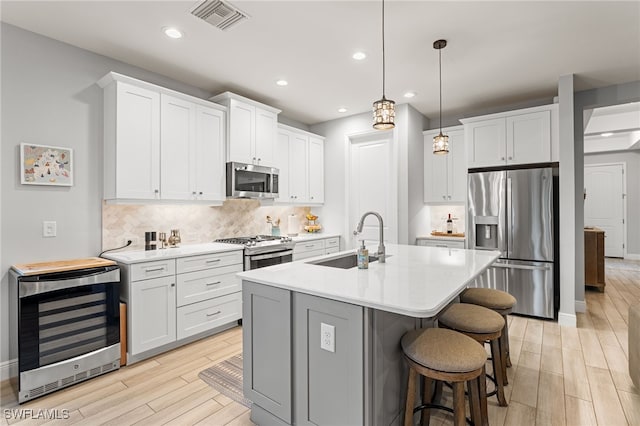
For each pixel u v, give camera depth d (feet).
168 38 8.83
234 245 11.33
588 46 9.42
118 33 8.53
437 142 9.28
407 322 6.04
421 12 7.76
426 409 5.75
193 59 10.05
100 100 9.62
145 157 9.73
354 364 4.90
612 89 12.32
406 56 9.96
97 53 9.55
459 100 14.03
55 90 8.75
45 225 8.54
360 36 8.81
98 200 9.54
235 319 11.05
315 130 17.69
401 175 14.62
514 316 12.48
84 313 7.80
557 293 12.66
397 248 10.33
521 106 14.37
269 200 13.78
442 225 16.67
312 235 15.75
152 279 8.90
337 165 16.78
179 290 9.51
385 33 8.68
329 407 5.23
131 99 9.45
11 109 8.04
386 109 6.84
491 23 8.23
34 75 8.40
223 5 7.43
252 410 6.32
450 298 4.82
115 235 9.92
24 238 8.21
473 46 9.39
